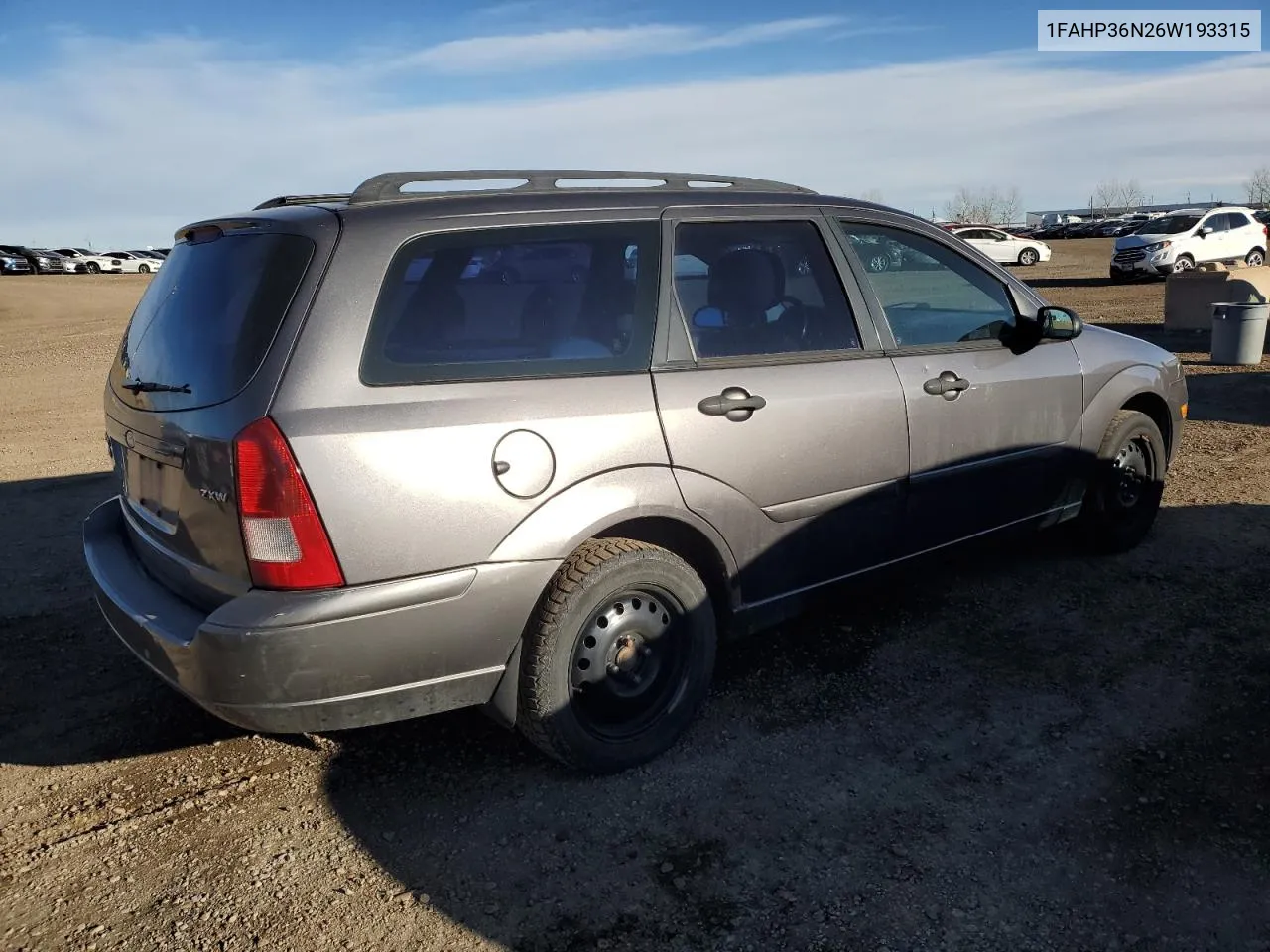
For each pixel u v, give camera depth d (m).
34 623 4.75
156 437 3.06
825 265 3.84
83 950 2.60
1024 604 4.59
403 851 2.97
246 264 3.03
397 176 3.22
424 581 2.84
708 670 3.50
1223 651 4.07
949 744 3.47
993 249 35.94
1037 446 4.48
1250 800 3.08
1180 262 24.28
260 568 2.72
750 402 3.45
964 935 2.58
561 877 2.84
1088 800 3.12
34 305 28.42
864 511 3.84
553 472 3.04
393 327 2.90
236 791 3.32
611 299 3.30
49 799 3.29
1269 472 6.71
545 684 3.11
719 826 3.05
